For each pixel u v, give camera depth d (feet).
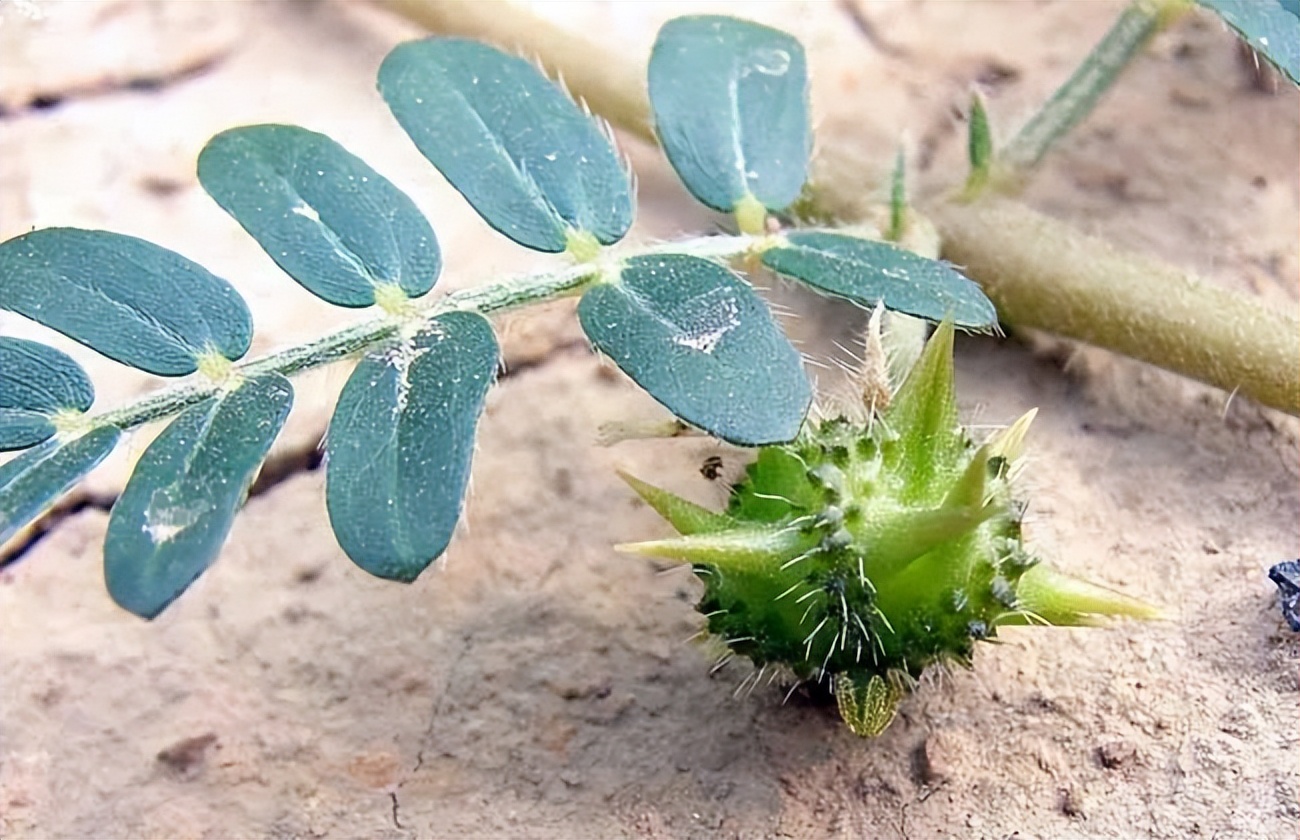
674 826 0.21
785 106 0.21
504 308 0.19
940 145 0.27
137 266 0.18
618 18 0.29
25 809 0.21
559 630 0.22
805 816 0.21
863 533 0.19
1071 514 0.23
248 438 0.18
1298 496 0.23
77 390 0.18
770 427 0.17
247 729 0.22
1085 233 0.26
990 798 0.21
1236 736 0.21
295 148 0.19
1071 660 0.22
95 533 0.23
